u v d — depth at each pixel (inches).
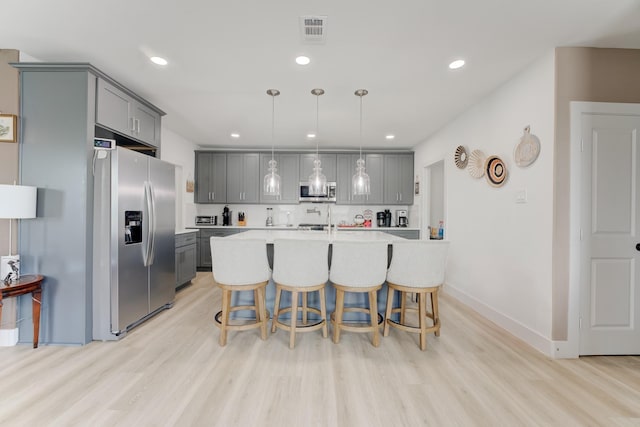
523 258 100.4
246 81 109.6
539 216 93.6
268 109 138.8
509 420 61.5
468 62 95.6
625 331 89.4
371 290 94.2
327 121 156.7
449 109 137.1
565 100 87.4
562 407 65.7
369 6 69.6
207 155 215.5
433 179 238.4
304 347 93.9
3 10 71.2
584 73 87.7
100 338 96.7
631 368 82.4
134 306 105.0
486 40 83.5
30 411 62.8
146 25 77.4
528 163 96.8
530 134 96.9
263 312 98.9
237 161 216.5
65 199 93.5
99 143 95.3
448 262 155.3
